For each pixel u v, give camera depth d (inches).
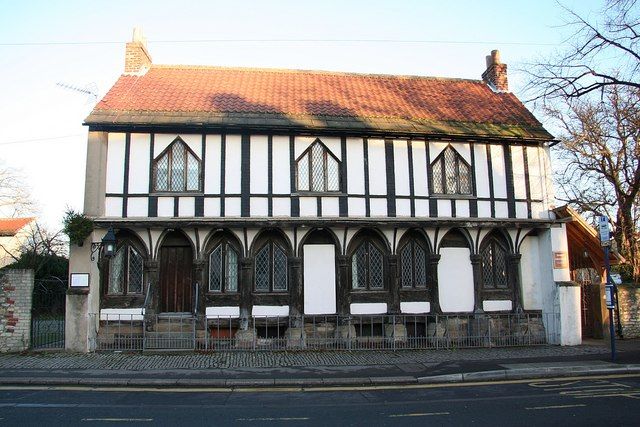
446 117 657.6
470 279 617.3
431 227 603.5
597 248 664.4
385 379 406.6
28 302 530.0
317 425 279.6
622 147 753.0
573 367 442.3
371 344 571.8
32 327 533.0
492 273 632.4
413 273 611.5
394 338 572.7
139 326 548.1
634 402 327.6
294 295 571.2
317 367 455.2
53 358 487.5
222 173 577.3
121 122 554.9
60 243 1295.5
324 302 579.2
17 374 416.5
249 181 578.9
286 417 298.2
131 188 561.3
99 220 536.4
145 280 555.2
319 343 561.6
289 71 753.0
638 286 666.2
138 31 693.3
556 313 604.1
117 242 565.3
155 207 561.3
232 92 656.4
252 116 593.9
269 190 581.0
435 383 406.9
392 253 596.7
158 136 574.6
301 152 595.2
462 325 604.7
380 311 590.2
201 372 430.0
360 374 425.1
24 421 286.0
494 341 592.7
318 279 582.6
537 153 653.9
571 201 884.0
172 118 571.2
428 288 606.2
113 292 557.6
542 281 631.2
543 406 320.8
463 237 626.8
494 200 630.5
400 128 609.6
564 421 281.9
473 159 634.8
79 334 521.0
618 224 800.3
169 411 313.1
